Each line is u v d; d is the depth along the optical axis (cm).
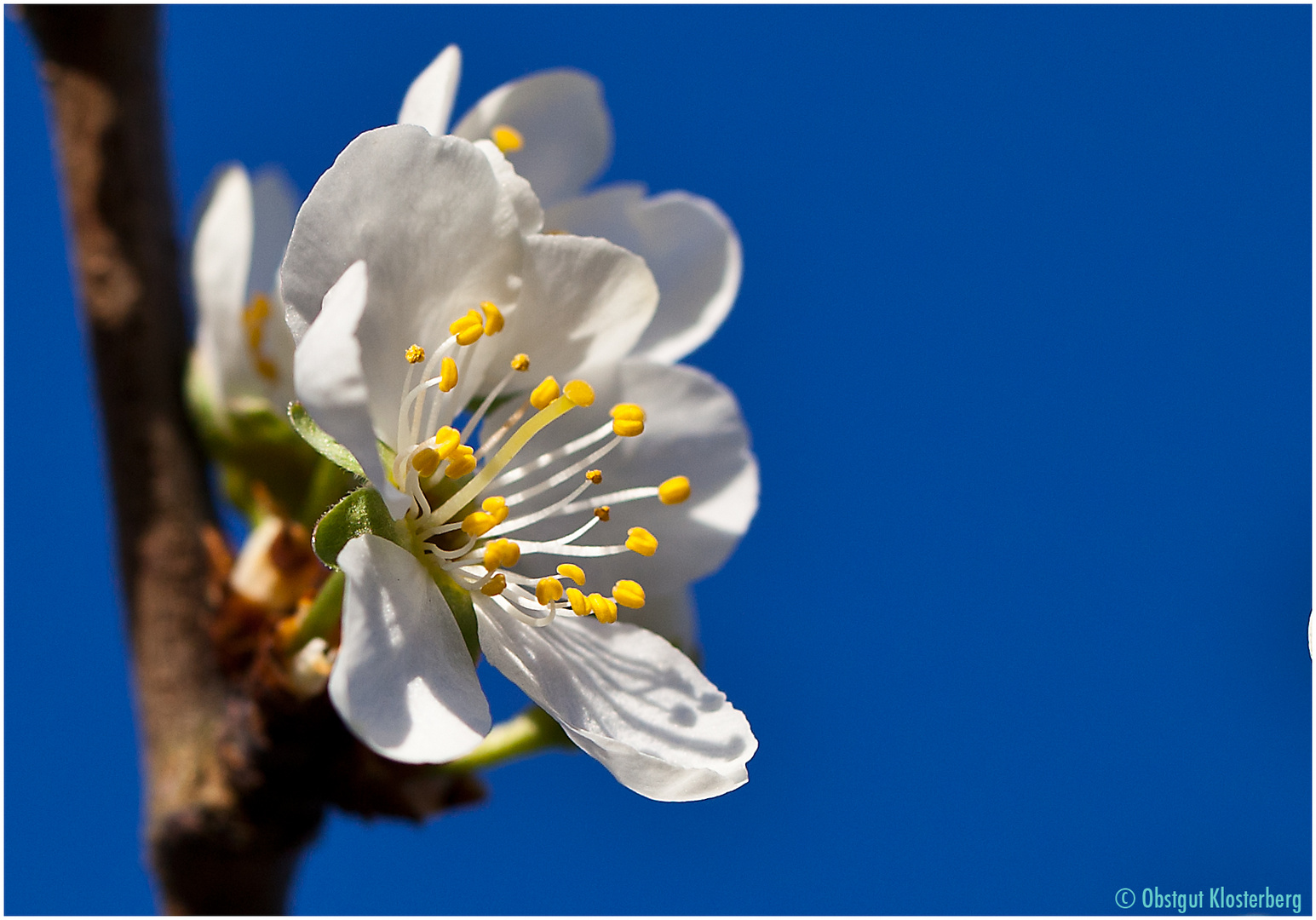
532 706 19
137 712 20
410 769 19
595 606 18
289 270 18
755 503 19
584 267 18
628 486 19
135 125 20
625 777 18
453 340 18
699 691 18
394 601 18
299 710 19
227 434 20
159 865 19
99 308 20
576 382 18
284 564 19
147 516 20
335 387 17
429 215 18
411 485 18
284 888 19
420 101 18
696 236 19
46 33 20
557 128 20
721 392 19
